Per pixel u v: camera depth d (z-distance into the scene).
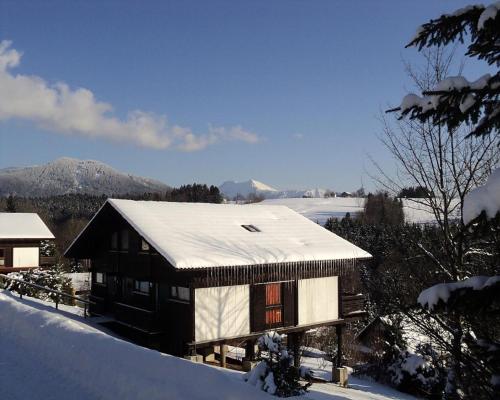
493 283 4.95
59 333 11.14
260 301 18.09
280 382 9.07
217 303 17.02
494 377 5.68
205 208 21.77
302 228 22.05
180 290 17.31
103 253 22.20
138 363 8.45
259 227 20.95
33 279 26.88
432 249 11.39
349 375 20.72
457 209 11.12
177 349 17.19
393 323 18.08
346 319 20.56
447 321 8.66
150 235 16.94
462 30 5.65
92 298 22.31
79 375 9.05
